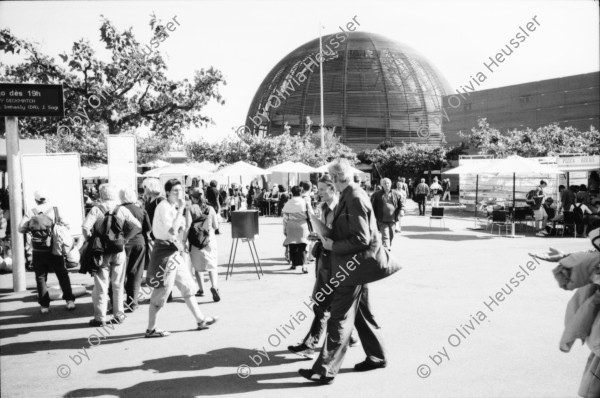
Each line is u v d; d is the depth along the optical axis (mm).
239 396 4332
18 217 8789
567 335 3512
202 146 36062
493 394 4301
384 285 8719
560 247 13617
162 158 37250
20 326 6641
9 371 4996
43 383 4680
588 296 3521
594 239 3488
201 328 6332
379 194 11578
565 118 49750
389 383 4578
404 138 82625
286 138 35594
